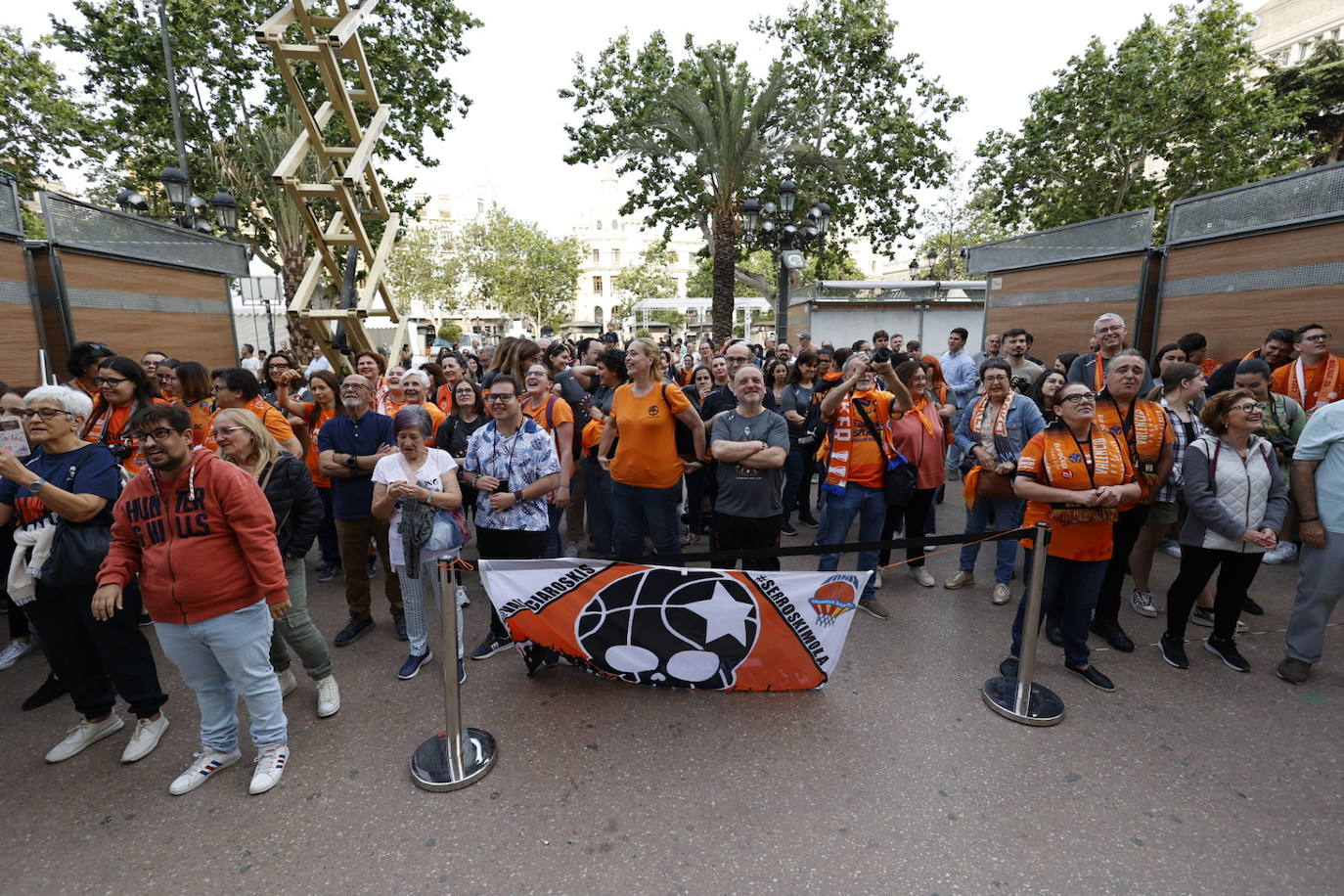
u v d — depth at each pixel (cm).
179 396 432
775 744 314
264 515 273
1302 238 601
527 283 4494
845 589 333
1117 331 580
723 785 285
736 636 340
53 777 297
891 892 228
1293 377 535
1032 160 1877
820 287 1703
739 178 1562
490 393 374
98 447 309
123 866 245
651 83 1866
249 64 1603
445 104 1808
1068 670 380
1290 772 291
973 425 493
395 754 311
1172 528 586
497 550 392
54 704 358
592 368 627
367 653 414
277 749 295
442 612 285
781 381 693
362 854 249
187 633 271
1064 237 907
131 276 732
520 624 337
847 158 1927
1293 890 227
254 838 258
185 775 288
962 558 518
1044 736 319
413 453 362
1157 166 2069
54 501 279
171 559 262
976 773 292
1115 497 332
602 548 573
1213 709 340
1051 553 356
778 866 240
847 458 460
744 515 417
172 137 1650
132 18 1541
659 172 1967
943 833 255
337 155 633
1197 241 705
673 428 432
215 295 907
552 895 229
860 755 305
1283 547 550
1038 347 966
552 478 384
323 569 550
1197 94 1591
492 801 278
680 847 250
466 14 1748
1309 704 344
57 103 1570
